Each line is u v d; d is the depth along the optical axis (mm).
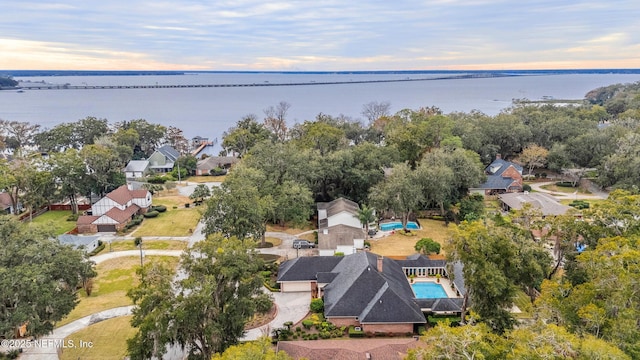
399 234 71312
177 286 35844
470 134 106938
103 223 73250
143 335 32562
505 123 113125
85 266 43188
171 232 73875
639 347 26062
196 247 37812
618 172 84250
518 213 54406
